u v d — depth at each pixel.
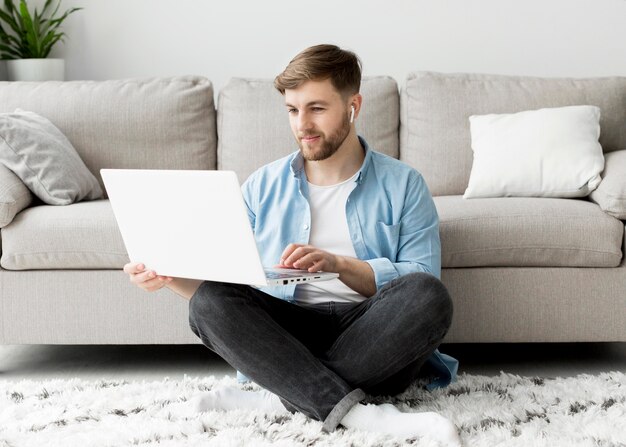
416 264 1.90
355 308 1.83
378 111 2.87
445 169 2.81
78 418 1.88
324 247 1.96
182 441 1.69
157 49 3.60
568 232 2.30
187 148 2.89
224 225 1.57
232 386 2.10
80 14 3.60
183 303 2.34
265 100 2.87
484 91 2.87
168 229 1.66
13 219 2.37
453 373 2.03
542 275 2.32
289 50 3.59
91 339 2.37
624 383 2.08
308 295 1.95
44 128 2.65
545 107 2.83
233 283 1.75
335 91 1.82
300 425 1.74
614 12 3.52
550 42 3.54
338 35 3.57
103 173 1.72
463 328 2.33
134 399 2.01
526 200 2.44
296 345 1.71
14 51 3.56
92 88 2.92
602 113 2.85
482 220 2.32
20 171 2.47
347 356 1.73
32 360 2.58
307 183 1.99
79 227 2.33
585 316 2.32
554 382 2.09
